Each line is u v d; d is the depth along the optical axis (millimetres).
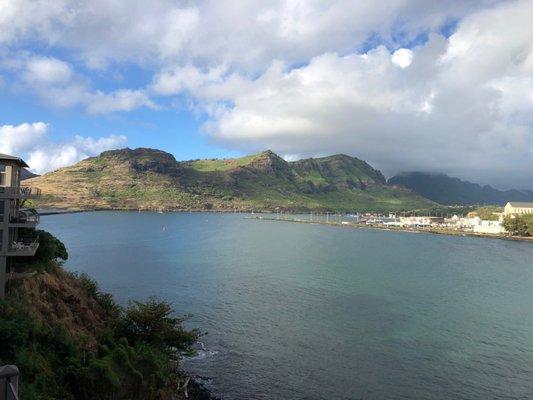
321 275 128375
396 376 58062
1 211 51094
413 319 83750
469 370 60375
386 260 167000
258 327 76625
